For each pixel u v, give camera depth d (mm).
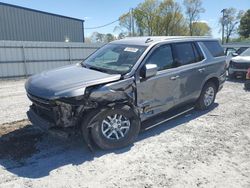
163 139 4660
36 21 22672
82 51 18438
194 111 6363
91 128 3945
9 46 14758
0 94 9203
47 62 16672
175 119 5750
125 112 4211
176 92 5246
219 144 4461
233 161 3881
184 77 5359
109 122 4156
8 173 3545
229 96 8133
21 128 5156
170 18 52812
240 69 10992
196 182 3346
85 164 3785
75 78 4105
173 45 5289
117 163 3814
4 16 20188
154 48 4824
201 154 4090
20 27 21391
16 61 15180
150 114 4801
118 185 3281
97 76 4176
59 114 3738
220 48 6770
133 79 4336
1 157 3961
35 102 4102
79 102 3750
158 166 3730
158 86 4785
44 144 4418
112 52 5098
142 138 4703
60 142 4488
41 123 4008
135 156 4023
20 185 3279
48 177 3461
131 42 5223
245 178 3443
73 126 3865
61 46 17219
